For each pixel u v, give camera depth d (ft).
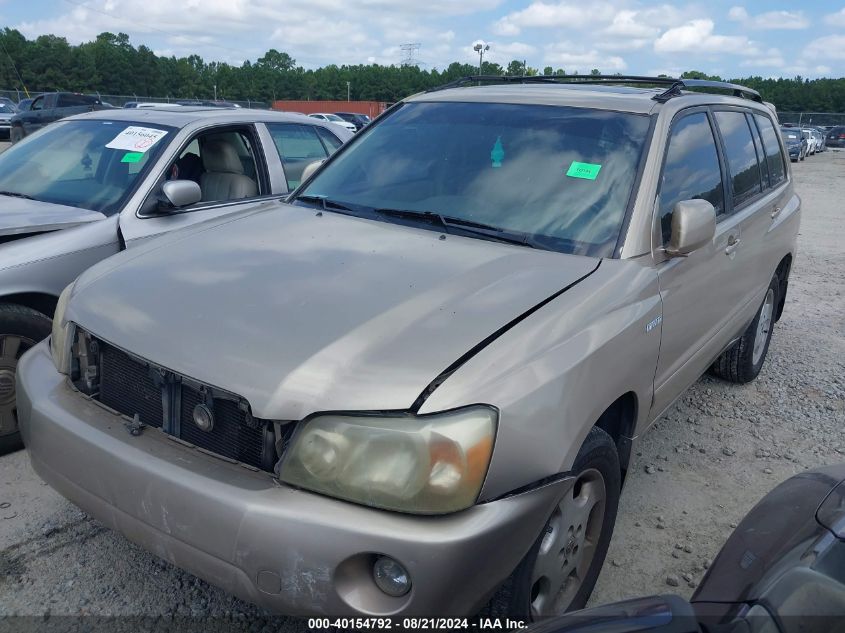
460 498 6.56
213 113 17.04
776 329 21.95
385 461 6.56
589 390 7.86
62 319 8.92
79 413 8.19
